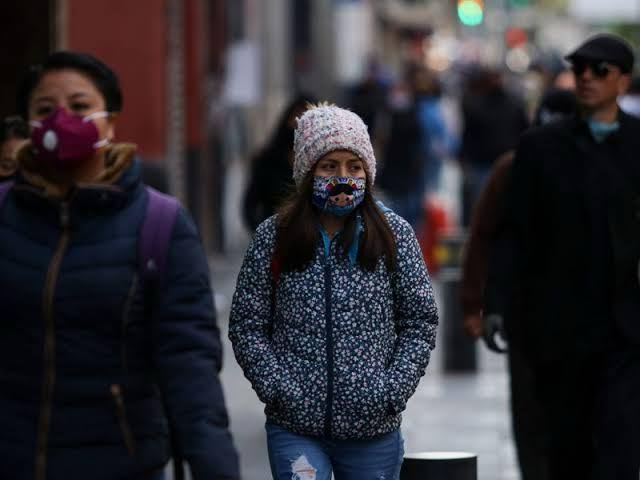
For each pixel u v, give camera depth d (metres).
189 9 49.44
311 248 13.78
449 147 64.06
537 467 19.73
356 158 13.81
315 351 13.77
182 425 12.83
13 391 12.74
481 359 36.94
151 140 37.12
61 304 12.68
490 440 26.88
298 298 13.83
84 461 12.68
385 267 13.90
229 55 53.38
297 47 95.31
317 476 13.80
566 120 19.02
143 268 12.89
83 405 12.73
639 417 17.77
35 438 12.66
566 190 18.67
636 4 104.44
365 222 13.84
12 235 12.87
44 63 13.34
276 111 83.56
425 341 14.02
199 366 12.93
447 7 190.12
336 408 13.73
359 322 13.80
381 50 156.88
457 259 34.44
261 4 81.94
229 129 55.25
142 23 36.69
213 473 12.73
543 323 18.77
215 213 52.88
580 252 18.61
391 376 13.81
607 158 18.70
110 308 12.77
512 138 52.75
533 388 19.38
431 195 63.28
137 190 13.12
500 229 19.39
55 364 12.68
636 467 17.55
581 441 18.72
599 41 18.88
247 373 14.00
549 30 185.12
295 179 14.05
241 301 14.12
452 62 174.75
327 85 96.19
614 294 18.48
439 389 32.41
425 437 27.12
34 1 31.89
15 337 12.76
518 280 19.17
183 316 12.99
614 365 18.27
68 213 12.80
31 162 13.15
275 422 14.02
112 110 13.30
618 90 18.89
